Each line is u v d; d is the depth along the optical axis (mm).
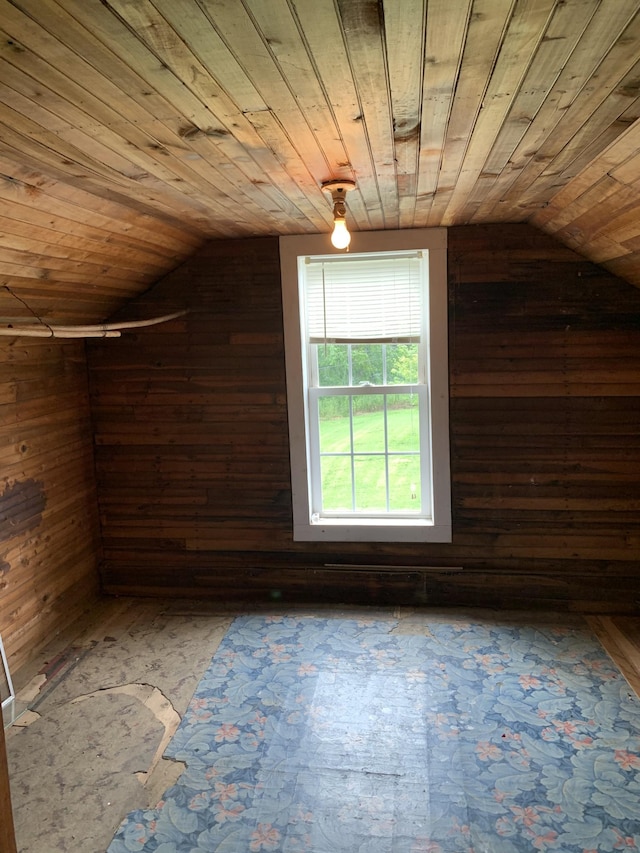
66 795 2020
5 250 2109
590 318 3043
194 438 3463
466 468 3240
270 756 2174
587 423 3107
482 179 2145
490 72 1247
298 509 3414
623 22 1049
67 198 2031
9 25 1020
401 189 2273
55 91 1290
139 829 1872
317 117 1490
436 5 983
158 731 2328
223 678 2666
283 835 1836
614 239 2500
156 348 3422
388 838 1815
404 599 3359
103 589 3607
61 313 2943
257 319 3322
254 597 3496
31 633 2896
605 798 1940
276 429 3387
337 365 3449
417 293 3277
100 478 3568
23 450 2873
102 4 958
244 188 2176
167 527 3545
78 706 2498
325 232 3176
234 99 1365
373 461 3477
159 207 2387
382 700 2475
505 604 3279
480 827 1843
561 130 1611
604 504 3139
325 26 1046
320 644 2934
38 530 2982
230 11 989
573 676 2607
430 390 3213
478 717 2352
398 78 1270
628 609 3156
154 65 1185
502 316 3109
